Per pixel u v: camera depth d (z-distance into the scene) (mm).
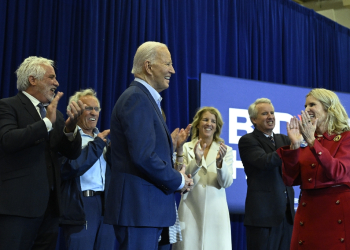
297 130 2113
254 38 5168
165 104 4215
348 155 1954
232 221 4469
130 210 1706
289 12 5652
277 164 2643
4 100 2096
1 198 1956
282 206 2762
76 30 3801
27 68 2189
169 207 1812
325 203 1962
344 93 5523
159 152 1775
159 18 4340
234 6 4984
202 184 2875
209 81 4445
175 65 4375
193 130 3143
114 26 4047
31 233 2027
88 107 2873
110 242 2666
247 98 4680
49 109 1995
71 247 2512
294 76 5562
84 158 2543
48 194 2062
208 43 4773
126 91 1837
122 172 1751
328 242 1911
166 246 2277
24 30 3518
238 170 4445
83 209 2543
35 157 2053
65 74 3639
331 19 6844
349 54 6617
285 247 2836
